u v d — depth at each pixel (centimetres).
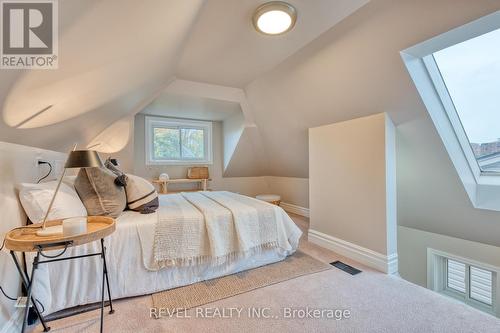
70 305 152
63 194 158
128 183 204
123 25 102
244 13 159
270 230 220
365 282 192
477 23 131
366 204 226
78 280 154
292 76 249
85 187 177
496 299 250
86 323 142
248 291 179
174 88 289
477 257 251
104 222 147
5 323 121
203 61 235
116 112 254
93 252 157
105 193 179
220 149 485
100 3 78
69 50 91
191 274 188
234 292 177
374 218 219
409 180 244
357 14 157
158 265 174
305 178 423
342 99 230
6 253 125
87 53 103
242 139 404
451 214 237
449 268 294
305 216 425
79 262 154
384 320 147
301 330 139
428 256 296
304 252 256
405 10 142
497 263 238
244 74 270
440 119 190
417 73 172
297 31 179
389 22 153
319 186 279
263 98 311
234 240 204
